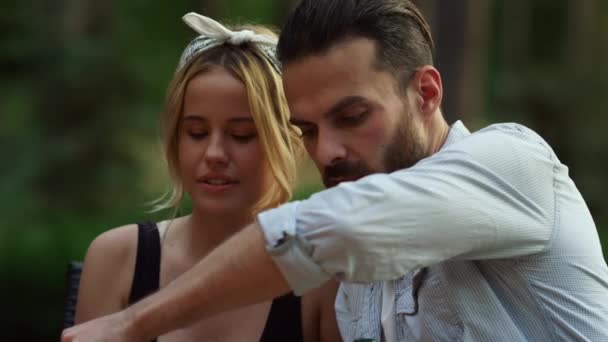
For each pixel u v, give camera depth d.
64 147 12.31
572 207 1.90
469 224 1.67
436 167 1.70
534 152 1.83
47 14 13.34
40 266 6.71
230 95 2.30
